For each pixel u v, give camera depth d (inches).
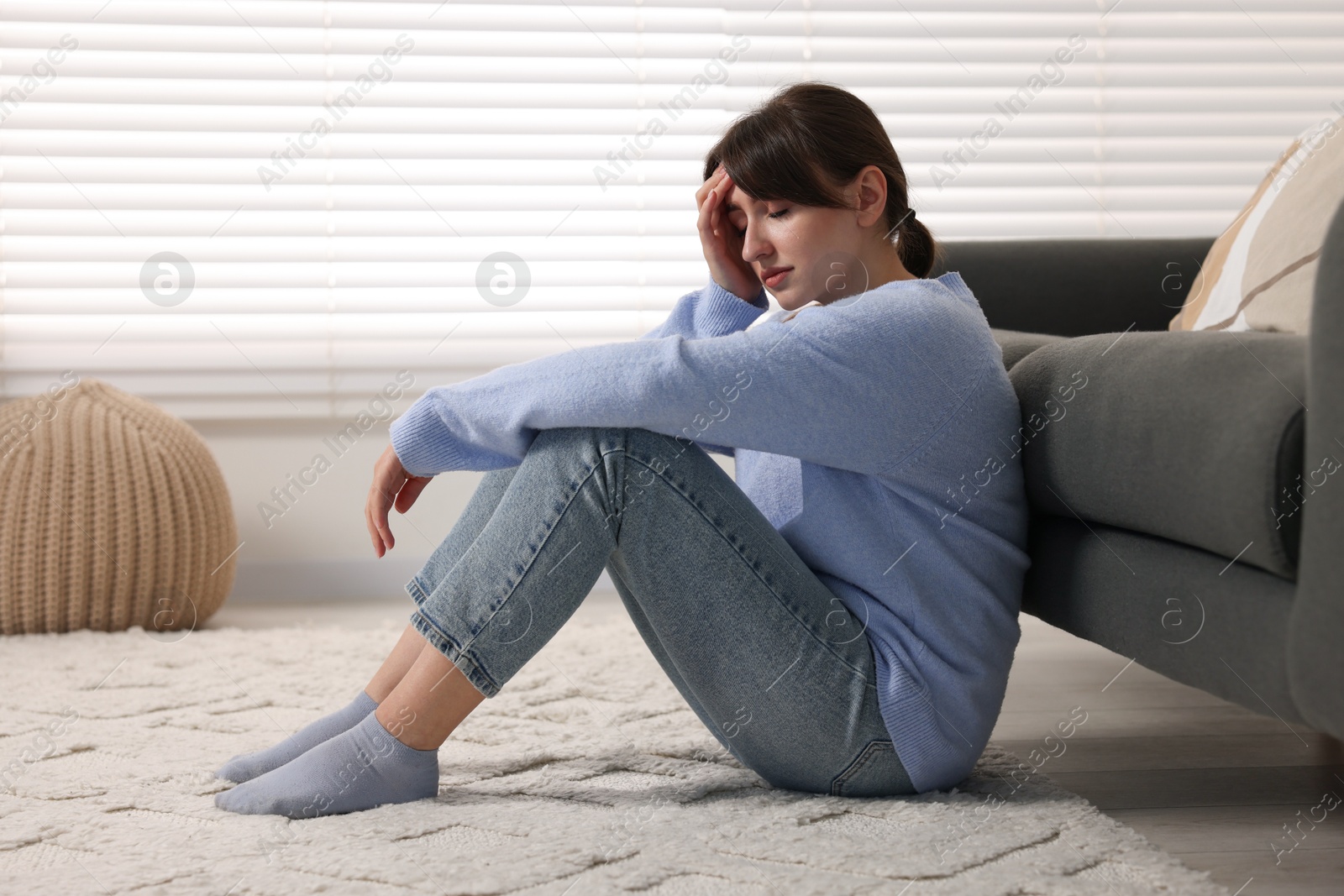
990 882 33.7
